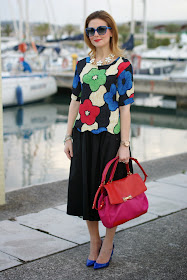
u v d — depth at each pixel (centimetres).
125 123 264
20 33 2623
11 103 1770
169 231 347
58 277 267
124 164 274
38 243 320
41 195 457
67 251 307
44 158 873
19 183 682
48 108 1784
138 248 313
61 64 2589
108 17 265
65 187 491
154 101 1992
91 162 269
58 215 386
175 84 1831
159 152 948
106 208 259
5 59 2164
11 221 370
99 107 263
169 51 2712
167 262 289
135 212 262
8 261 288
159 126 1401
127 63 263
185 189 470
